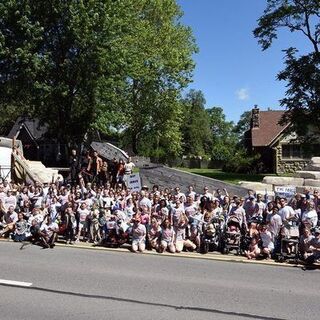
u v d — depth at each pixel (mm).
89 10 31234
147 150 60406
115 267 13750
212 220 16531
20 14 30953
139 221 16531
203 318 9172
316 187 23703
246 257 15547
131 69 33531
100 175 25750
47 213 17719
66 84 32125
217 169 62000
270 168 50938
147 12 49781
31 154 55688
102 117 33688
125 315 9250
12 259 14688
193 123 82688
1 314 9203
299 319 9250
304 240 14664
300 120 35438
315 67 34844
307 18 37156
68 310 9508
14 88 32250
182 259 15227
